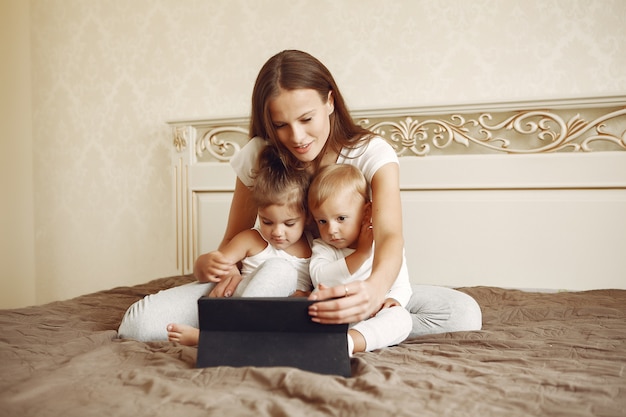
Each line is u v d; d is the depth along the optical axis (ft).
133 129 9.33
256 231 4.90
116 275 9.55
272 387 2.75
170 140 9.10
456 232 7.27
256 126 4.94
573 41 7.11
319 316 3.06
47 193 10.00
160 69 9.14
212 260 4.43
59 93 9.85
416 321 4.48
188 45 8.95
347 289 3.11
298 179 4.57
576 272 6.82
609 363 3.34
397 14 7.84
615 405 2.60
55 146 9.91
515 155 6.99
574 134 6.84
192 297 4.42
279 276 4.07
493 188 7.10
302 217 4.63
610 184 6.63
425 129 7.48
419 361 3.43
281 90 4.14
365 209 4.48
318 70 4.35
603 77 7.01
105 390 2.77
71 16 9.72
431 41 7.70
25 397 2.68
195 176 8.55
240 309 3.14
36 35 9.98
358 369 3.12
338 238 4.41
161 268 9.23
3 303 9.91
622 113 6.61
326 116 4.42
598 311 5.00
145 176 9.28
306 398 2.60
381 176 4.46
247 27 8.59
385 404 2.49
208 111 8.87
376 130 7.70
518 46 7.33
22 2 9.95
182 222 8.67
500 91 7.43
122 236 9.48
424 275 7.41
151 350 3.68
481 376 3.07
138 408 2.52
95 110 9.60
